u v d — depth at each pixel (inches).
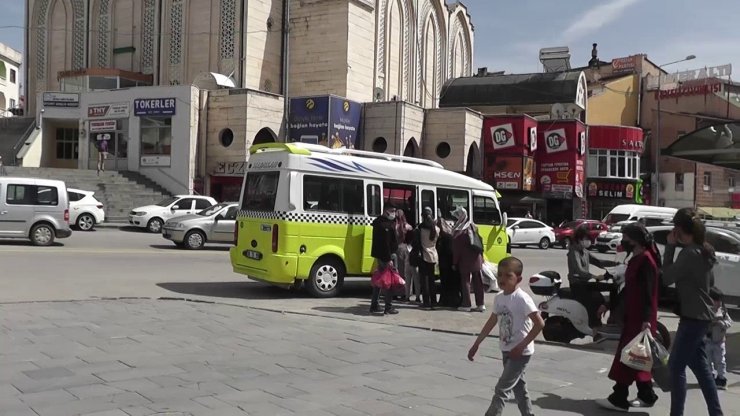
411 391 251.0
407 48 1930.4
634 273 237.9
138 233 1028.5
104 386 238.8
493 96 1967.3
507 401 226.4
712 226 590.2
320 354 306.3
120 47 1694.1
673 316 484.1
